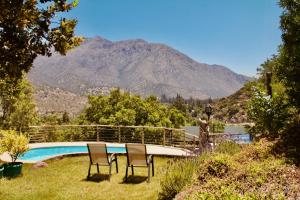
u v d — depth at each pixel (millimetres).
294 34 10180
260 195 5625
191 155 10391
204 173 7949
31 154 19344
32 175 12281
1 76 5941
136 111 43094
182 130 18453
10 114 44219
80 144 21047
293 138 10047
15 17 5547
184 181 8305
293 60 10352
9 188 10492
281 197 5543
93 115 43500
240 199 5363
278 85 12578
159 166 13562
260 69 13781
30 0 5648
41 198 9602
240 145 12891
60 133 25641
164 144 19484
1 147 11969
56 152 20078
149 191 9938
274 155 9328
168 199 8445
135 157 11266
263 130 12398
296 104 10711
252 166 7887
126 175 11242
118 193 9906
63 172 12711
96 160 11609
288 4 10359
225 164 7961
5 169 11797
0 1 5344
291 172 7367
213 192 6207
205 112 14250
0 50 5656
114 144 20828
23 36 5785
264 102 11852
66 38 6219
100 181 11305
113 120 40594
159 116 45250
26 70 6004
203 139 14000
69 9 6195
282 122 11430
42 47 6012
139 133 37531
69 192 10102
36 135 22234
